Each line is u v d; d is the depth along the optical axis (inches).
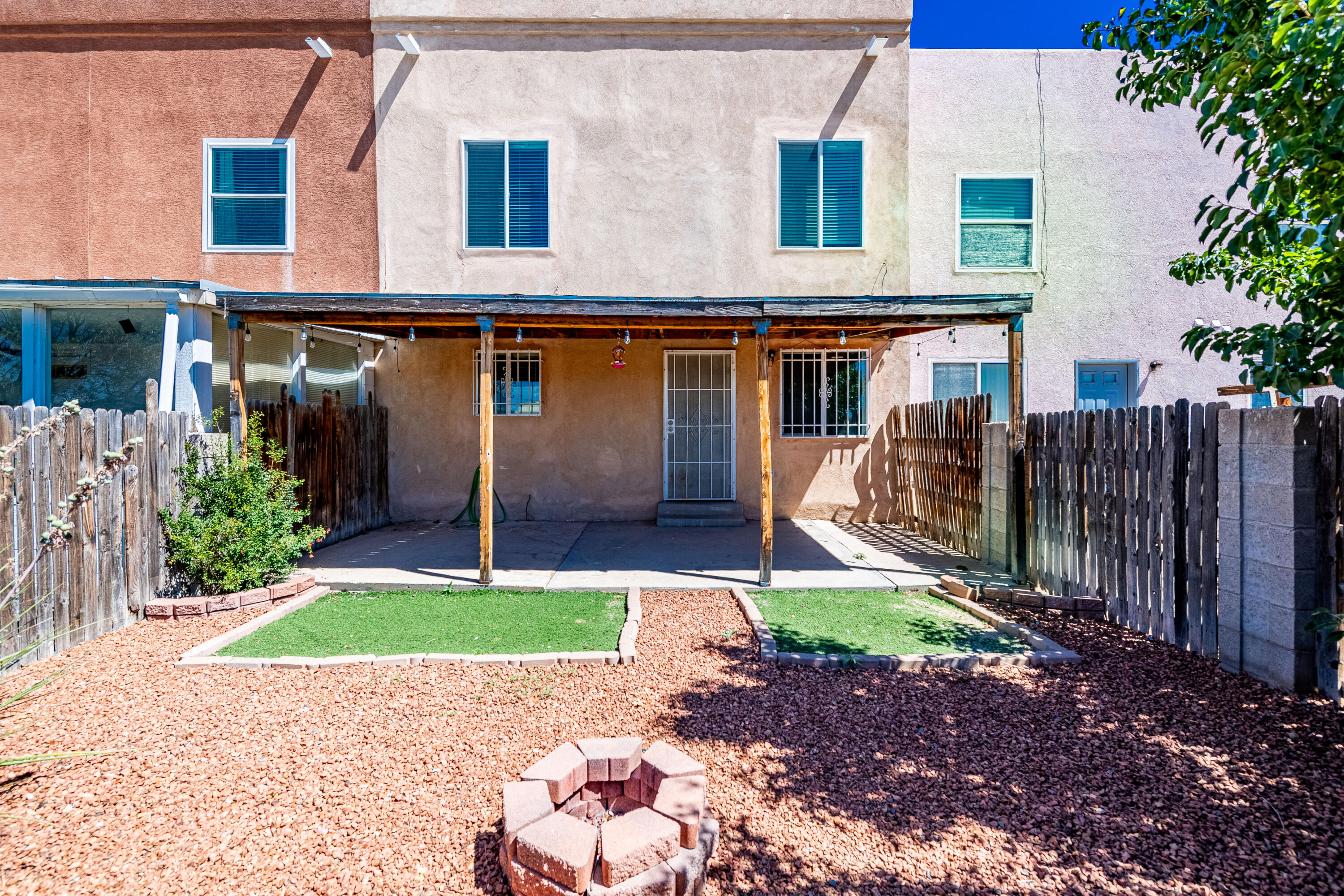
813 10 378.3
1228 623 178.9
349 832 115.3
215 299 262.7
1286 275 171.6
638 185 385.1
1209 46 148.2
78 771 133.6
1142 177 409.7
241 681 177.2
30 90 371.2
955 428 339.3
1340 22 110.0
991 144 408.8
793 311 263.0
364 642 205.3
